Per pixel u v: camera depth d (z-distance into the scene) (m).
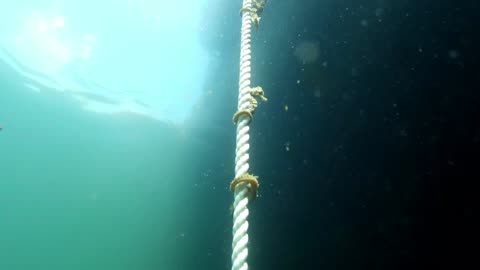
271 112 10.92
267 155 10.93
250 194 2.09
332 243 8.89
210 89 17.33
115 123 19.80
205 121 17.98
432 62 7.07
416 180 7.29
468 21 6.46
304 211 9.72
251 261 10.73
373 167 8.12
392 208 7.69
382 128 7.94
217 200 16.59
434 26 7.02
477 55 6.35
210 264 15.02
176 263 16.72
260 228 10.73
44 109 19.14
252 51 12.02
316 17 9.48
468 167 6.50
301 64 9.87
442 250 6.85
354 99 8.53
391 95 7.79
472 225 6.40
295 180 10.05
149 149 19.95
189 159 19.03
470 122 6.50
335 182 8.98
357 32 8.45
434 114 7.04
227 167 16.41
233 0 13.98
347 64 8.70
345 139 8.74
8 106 18.75
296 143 10.05
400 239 7.51
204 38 15.72
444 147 6.86
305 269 9.34
